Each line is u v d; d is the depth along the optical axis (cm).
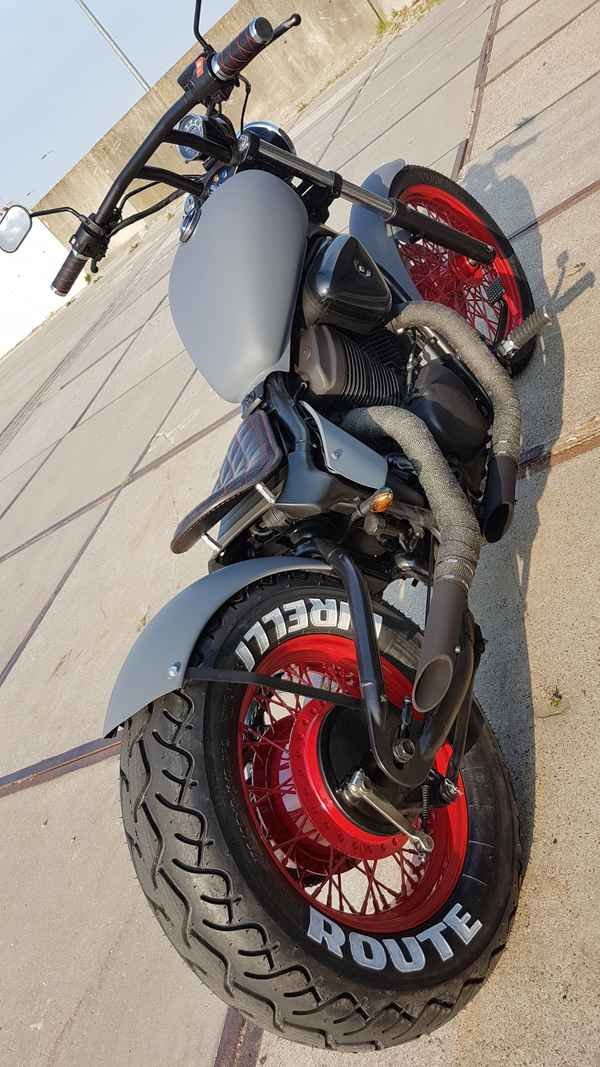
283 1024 126
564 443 236
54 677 365
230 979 124
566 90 437
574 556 207
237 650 149
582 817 162
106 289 1146
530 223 342
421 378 198
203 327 190
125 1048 196
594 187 330
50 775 307
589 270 288
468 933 146
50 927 244
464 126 508
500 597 215
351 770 148
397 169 253
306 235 196
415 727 146
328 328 190
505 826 159
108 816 267
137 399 602
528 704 188
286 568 160
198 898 124
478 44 625
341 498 166
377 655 146
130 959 218
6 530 589
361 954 134
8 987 237
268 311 181
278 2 1095
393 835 149
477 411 196
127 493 470
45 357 1062
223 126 204
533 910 156
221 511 173
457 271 279
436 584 155
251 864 128
